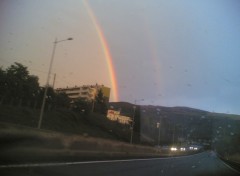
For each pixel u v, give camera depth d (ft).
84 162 68.85
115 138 281.33
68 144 72.49
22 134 53.31
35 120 196.44
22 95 224.53
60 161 61.82
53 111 248.73
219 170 104.88
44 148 60.49
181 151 285.02
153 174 63.98
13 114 181.57
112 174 53.21
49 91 247.50
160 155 184.44
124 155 117.70
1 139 48.49
